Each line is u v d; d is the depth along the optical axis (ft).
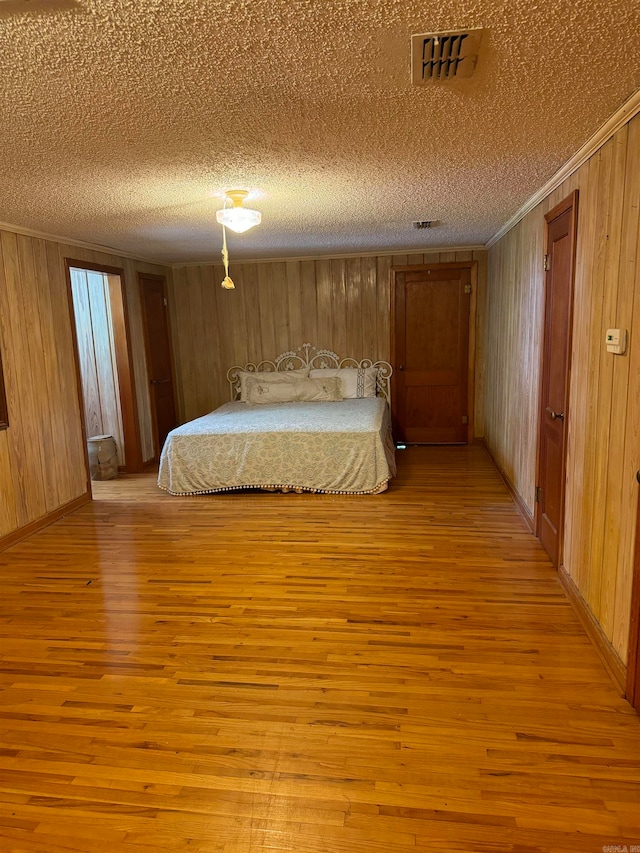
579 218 9.00
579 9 4.58
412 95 6.33
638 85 6.20
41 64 5.28
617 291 7.30
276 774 5.92
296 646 8.29
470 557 11.19
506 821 5.28
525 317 13.38
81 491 15.60
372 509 14.26
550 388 11.07
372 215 13.50
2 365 12.48
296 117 6.91
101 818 5.47
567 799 5.49
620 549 7.18
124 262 18.43
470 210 13.34
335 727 6.58
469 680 7.35
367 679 7.46
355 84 5.99
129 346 18.66
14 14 4.38
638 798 5.49
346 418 16.67
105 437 18.51
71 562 11.66
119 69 5.44
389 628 8.69
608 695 6.99
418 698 7.04
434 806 5.46
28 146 7.63
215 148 7.98
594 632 8.06
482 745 6.22
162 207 11.61
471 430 21.30
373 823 5.30
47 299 14.28
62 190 10.00
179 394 22.67
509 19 4.75
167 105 6.39
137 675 7.73
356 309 21.21
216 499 15.69
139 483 17.72
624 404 7.07
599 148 7.98
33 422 13.57
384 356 21.38
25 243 13.44
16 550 12.39
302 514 14.10
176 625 9.01
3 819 5.50
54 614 9.49
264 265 21.47
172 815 5.47
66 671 7.88
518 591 9.74
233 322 22.06
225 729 6.63
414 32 4.91
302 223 14.23
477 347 20.68
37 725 6.80
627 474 6.94
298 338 21.79
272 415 17.56
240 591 10.10
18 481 12.99
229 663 7.93
